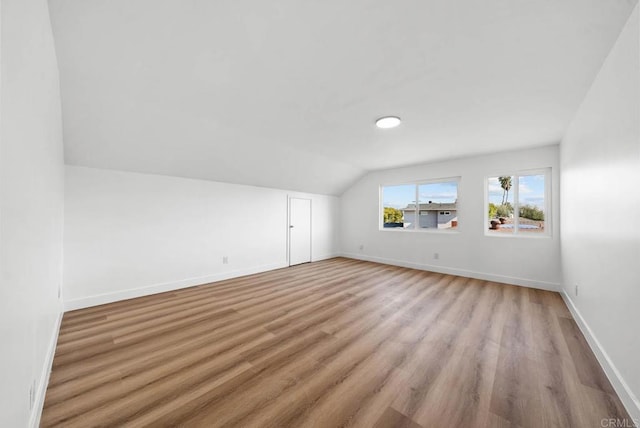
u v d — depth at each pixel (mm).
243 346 2102
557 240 3576
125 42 1558
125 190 3270
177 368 1795
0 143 665
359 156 4352
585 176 2264
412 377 1699
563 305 3031
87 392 1542
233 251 4418
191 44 1580
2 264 712
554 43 1553
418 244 5066
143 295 3396
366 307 2988
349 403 1467
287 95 2229
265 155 3887
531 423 1320
